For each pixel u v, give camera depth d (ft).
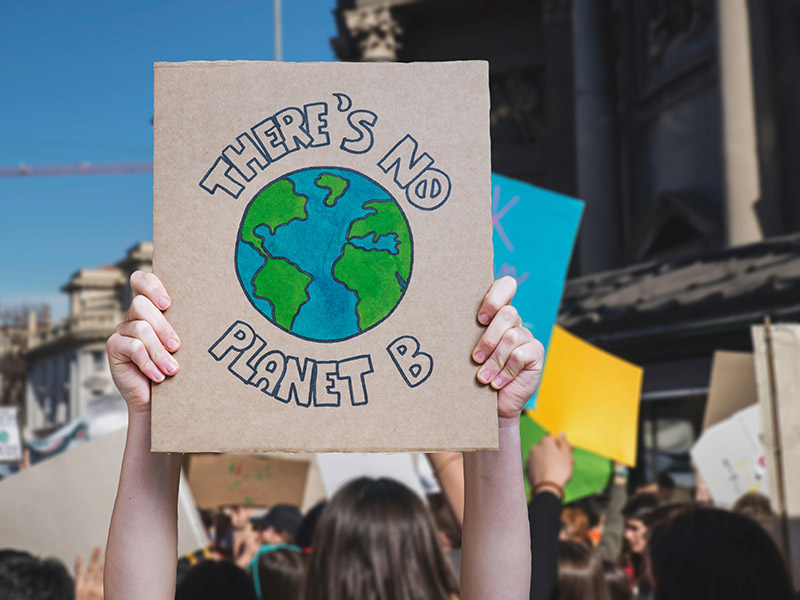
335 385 3.89
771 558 6.10
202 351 3.87
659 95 37.52
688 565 6.10
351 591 6.06
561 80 47.98
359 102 4.02
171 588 4.15
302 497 15.06
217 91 3.99
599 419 10.70
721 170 29.91
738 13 29.66
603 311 26.30
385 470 12.06
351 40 53.11
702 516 6.32
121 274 209.26
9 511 10.00
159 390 3.84
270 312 3.91
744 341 23.06
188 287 3.90
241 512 14.56
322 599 6.13
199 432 3.83
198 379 3.85
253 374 3.87
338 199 3.98
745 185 28.94
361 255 3.95
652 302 24.41
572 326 27.02
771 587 6.04
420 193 3.99
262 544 14.20
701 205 32.50
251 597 7.30
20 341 204.95
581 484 12.34
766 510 10.77
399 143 4.00
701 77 34.30
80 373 183.62
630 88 39.73
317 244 3.95
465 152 4.01
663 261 28.94
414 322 3.92
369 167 3.99
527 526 4.17
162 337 3.83
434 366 3.91
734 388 12.01
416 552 6.18
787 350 9.50
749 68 29.37
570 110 47.67
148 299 3.85
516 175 49.24
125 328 3.83
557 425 10.62
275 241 3.94
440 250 3.96
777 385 9.46
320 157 3.99
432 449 3.86
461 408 3.89
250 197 3.96
